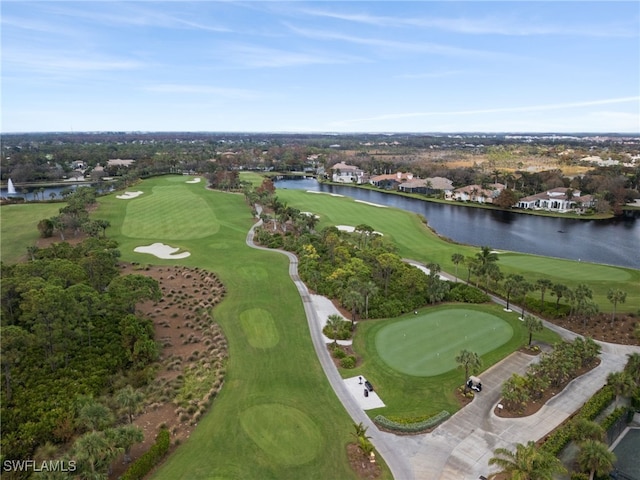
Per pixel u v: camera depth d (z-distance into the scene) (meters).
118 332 57.75
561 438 39.56
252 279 81.50
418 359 54.53
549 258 97.88
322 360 54.28
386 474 36.62
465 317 66.62
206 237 110.81
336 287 72.75
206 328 62.25
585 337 60.78
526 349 56.94
